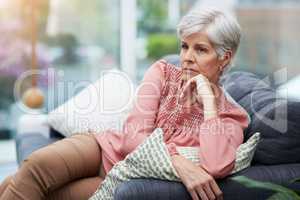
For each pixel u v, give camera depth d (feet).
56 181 4.81
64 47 11.73
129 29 12.17
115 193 4.21
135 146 4.81
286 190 3.77
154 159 4.33
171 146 4.60
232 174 4.48
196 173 4.23
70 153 4.99
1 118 11.44
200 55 4.93
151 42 12.38
